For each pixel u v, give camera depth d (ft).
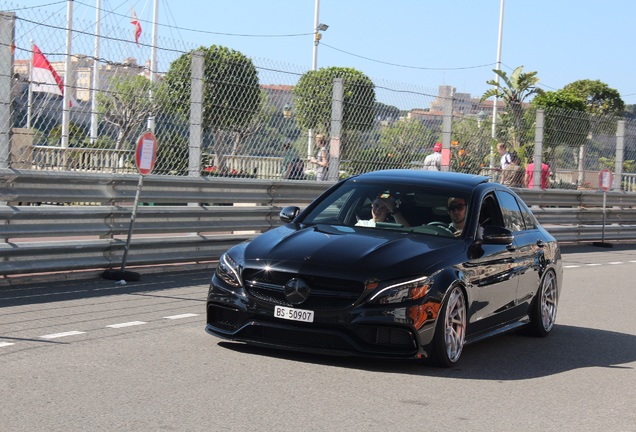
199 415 17.22
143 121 37.42
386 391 20.10
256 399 18.69
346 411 18.21
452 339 23.11
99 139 35.78
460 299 23.34
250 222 42.47
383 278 21.61
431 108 53.36
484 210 26.43
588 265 51.88
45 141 33.91
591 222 64.95
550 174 63.67
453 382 21.52
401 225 25.02
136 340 24.17
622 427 18.60
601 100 165.58
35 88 33.47
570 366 24.63
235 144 41.73
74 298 30.50
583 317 33.47
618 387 22.35
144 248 36.96
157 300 31.01
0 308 28.04
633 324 32.40
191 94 39.24
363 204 25.91
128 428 16.10
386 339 21.72
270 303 21.90
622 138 70.03
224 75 40.70
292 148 44.86
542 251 28.99
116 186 36.04
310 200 45.78
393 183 26.61
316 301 21.66
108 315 27.73
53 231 33.35
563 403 20.31
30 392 18.29
